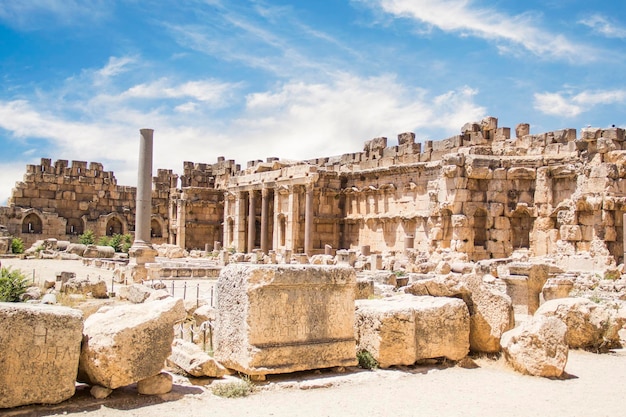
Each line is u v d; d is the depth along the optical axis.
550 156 47.91
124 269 38.59
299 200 66.31
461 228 48.38
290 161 71.38
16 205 77.25
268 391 13.45
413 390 13.88
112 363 12.15
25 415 11.20
